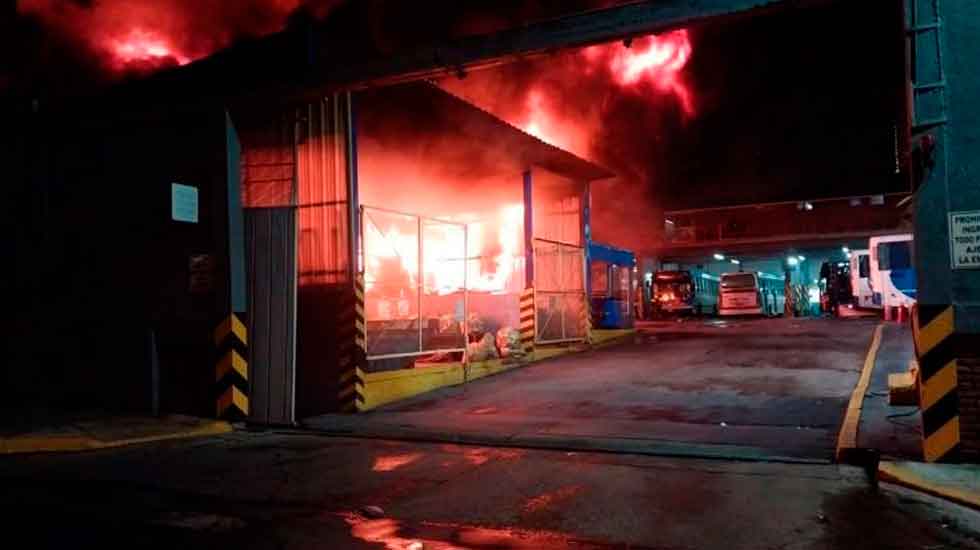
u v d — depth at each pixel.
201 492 7.03
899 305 27.16
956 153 7.24
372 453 8.80
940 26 7.33
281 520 6.11
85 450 9.16
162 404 11.45
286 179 12.21
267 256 11.40
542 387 13.58
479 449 8.91
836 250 50.03
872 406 10.15
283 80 10.62
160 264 11.48
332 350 11.93
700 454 8.14
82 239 12.16
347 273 11.89
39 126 12.28
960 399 7.12
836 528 5.59
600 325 24.00
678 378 14.12
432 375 13.73
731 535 5.52
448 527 5.88
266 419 10.99
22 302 12.54
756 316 43.38
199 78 11.99
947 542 5.25
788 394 11.88
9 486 7.35
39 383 12.39
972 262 7.14
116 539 5.62
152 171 11.63
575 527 5.81
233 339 10.90
